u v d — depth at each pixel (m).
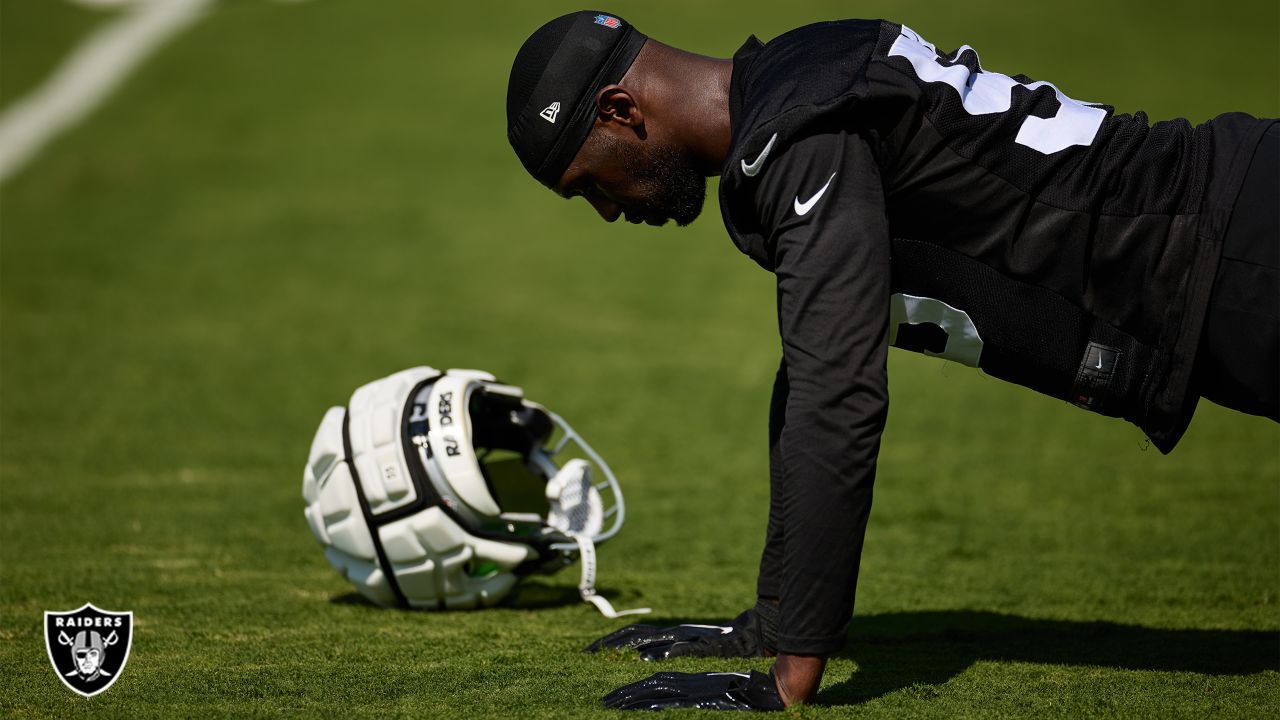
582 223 43.75
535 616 11.55
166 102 60.22
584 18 7.93
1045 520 16.61
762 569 9.64
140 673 9.11
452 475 11.00
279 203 45.66
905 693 8.52
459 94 61.25
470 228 42.88
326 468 11.43
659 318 33.06
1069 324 7.57
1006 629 11.02
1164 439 7.89
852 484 6.92
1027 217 7.38
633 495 18.30
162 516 16.42
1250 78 61.50
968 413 24.25
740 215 7.32
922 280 7.59
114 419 23.12
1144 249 7.42
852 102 7.00
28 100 61.16
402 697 8.42
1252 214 7.30
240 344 29.94
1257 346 7.41
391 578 11.33
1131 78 61.69
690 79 7.86
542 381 26.69
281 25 74.06
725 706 7.70
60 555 14.12
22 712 8.08
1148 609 11.91
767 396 25.67
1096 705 8.22
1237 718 7.93
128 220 43.53
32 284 35.88
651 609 11.95
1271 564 13.98
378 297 34.94
